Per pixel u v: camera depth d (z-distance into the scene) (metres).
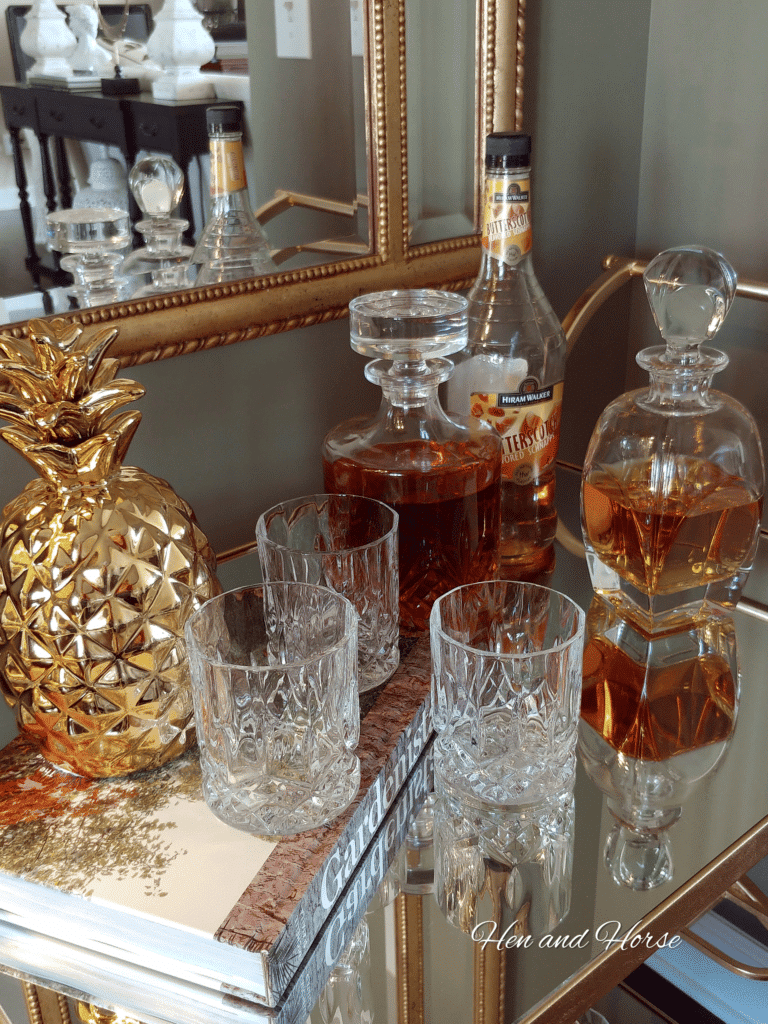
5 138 0.55
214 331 0.67
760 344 0.92
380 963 0.46
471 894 0.50
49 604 0.46
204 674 0.45
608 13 0.87
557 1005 0.44
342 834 0.47
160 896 0.43
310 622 0.54
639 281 1.01
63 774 0.51
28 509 0.48
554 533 0.79
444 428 0.64
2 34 0.54
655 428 0.65
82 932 0.45
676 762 0.59
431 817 0.55
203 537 0.52
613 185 0.95
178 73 0.60
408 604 0.64
